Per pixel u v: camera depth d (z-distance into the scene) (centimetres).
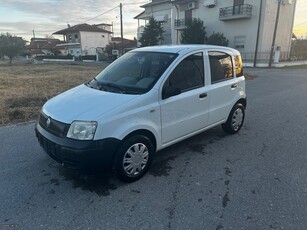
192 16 3434
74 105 320
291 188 316
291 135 503
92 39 5994
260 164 381
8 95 868
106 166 301
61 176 344
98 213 271
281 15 2886
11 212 271
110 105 309
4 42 4006
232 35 3011
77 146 284
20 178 338
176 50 393
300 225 251
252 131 526
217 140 475
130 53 443
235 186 321
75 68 2509
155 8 4166
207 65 420
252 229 246
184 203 287
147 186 322
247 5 2741
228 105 469
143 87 345
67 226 252
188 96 381
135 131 321
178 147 443
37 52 7019
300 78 1490
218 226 251
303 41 3503
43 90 999
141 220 260
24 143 450
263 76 1614
